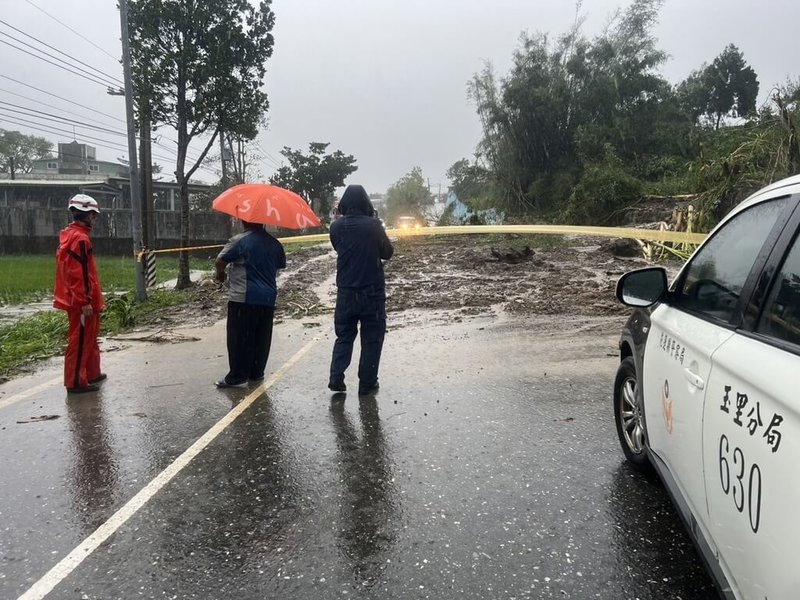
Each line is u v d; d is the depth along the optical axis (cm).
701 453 236
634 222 2288
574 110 2897
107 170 7406
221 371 674
